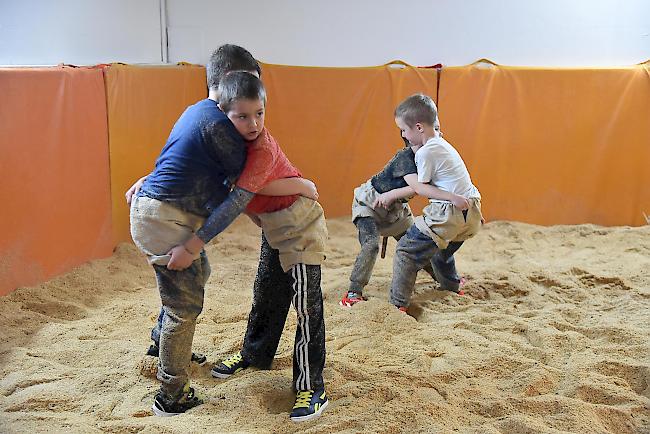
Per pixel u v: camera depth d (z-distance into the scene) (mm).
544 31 6148
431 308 4027
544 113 5996
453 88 5961
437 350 3350
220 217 2389
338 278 4562
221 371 3027
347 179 6199
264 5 6121
